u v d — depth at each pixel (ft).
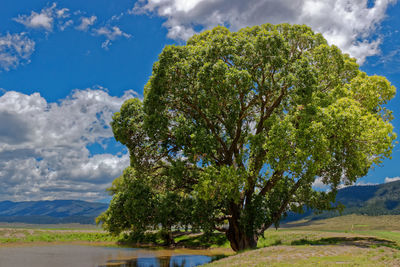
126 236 204.85
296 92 83.61
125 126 97.04
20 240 194.39
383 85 89.56
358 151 79.92
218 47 84.79
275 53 83.51
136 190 97.25
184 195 103.60
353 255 59.21
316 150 75.51
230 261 66.59
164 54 86.63
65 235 213.25
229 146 105.19
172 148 98.43
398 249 66.28
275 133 80.02
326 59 91.15
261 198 93.30
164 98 91.45
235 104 86.84
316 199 105.09
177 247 170.09
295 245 77.61
